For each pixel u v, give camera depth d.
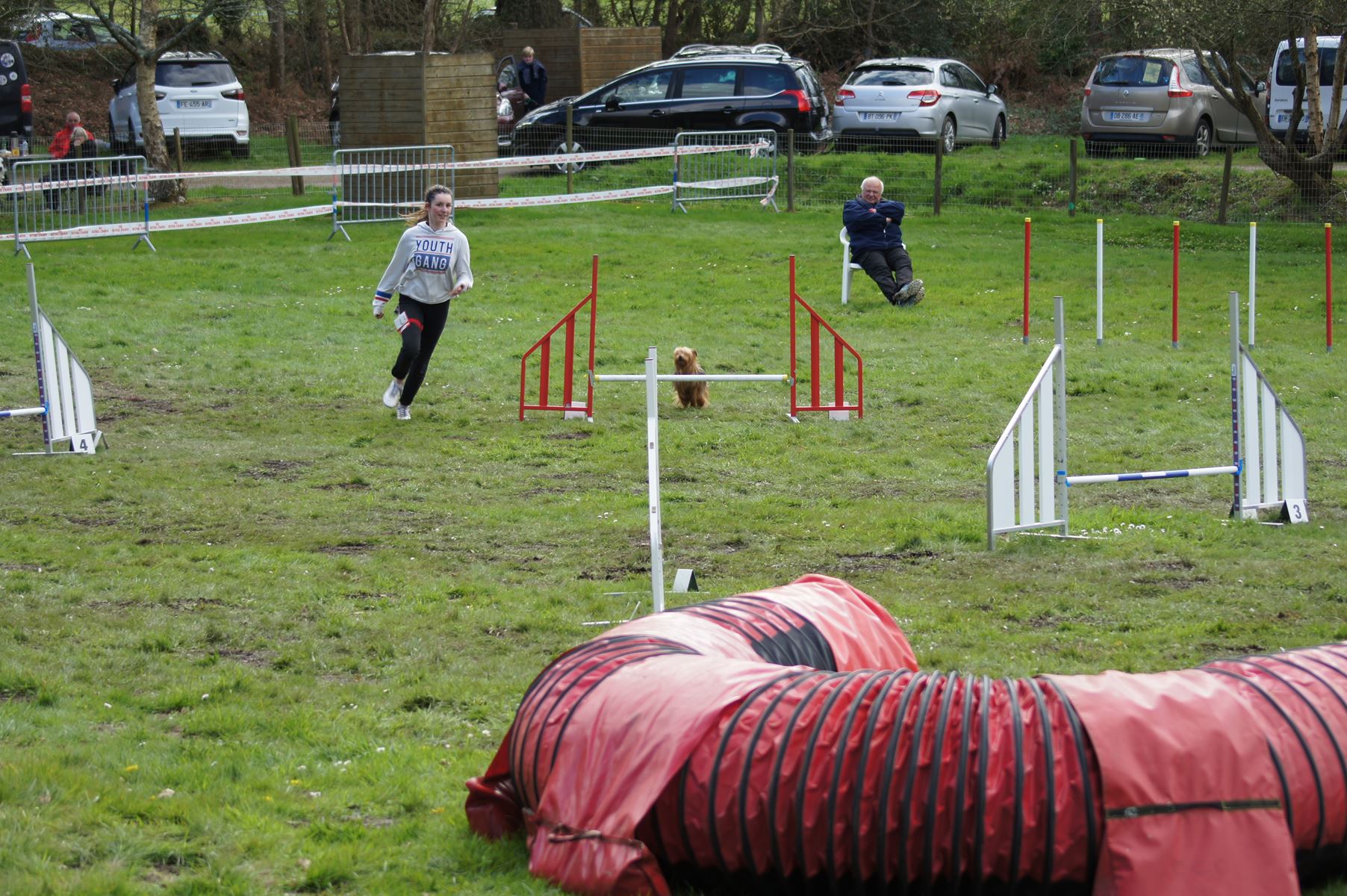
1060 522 19.72
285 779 11.34
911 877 8.46
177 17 68.31
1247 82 61.38
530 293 39.50
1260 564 18.12
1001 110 67.06
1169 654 14.73
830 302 38.84
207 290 39.28
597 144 61.41
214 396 28.73
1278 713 8.81
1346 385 29.66
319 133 78.94
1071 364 31.78
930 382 30.27
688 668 9.48
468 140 53.38
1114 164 57.75
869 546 19.31
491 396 29.12
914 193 57.19
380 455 24.53
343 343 33.72
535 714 9.73
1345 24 49.09
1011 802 8.33
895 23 88.50
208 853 9.84
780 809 8.61
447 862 9.77
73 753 11.62
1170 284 41.81
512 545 19.39
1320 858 8.73
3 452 23.95
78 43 83.50
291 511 20.91
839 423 27.11
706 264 44.09
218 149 67.31
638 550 19.09
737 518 20.69
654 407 15.00
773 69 59.91
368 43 91.19
